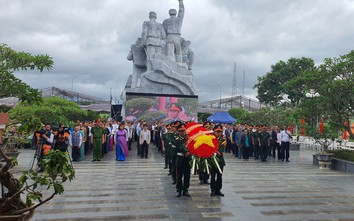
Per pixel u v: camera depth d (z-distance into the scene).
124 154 17.31
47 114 20.64
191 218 7.23
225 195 9.47
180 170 9.25
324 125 16.30
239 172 14.03
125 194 9.46
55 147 12.55
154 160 17.48
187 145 8.90
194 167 8.73
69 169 4.14
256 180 12.02
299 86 16.36
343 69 14.65
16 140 14.20
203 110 60.19
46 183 4.09
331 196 9.47
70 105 30.55
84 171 13.62
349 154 15.28
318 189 10.45
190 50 41.25
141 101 33.44
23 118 4.72
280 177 12.75
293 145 26.22
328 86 14.62
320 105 15.56
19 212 4.07
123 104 36.75
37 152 12.32
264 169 15.04
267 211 7.84
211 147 8.70
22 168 13.84
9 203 4.11
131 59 40.16
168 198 9.03
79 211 7.72
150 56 37.31
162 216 7.37
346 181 11.94
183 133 9.38
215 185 9.38
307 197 9.32
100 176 12.42
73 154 16.98
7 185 4.33
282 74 49.91
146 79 36.69
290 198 9.18
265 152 18.47
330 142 21.33
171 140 11.52
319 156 15.32
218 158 9.21
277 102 51.38
